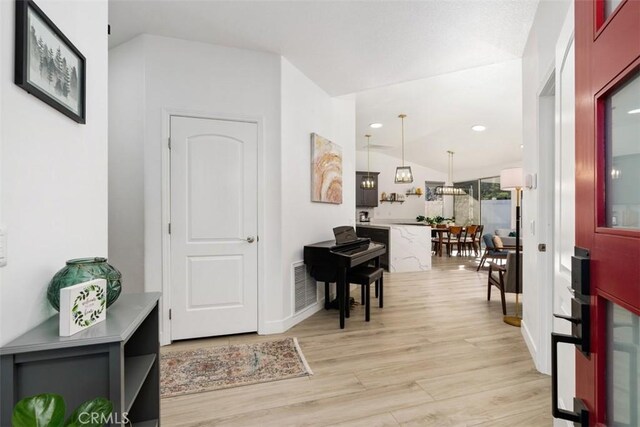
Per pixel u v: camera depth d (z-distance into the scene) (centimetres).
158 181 278
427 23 256
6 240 92
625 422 63
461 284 514
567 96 123
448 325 326
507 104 534
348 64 328
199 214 288
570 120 120
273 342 281
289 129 325
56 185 117
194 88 287
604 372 68
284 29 267
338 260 318
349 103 469
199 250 288
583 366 76
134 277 279
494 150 798
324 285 396
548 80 208
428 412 183
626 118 62
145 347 151
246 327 299
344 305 321
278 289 307
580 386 78
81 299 100
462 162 933
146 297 139
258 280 302
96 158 148
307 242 359
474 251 872
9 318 93
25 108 100
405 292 463
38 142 107
